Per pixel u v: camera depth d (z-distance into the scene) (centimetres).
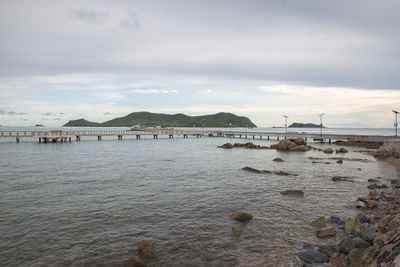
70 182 2633
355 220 1492
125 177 2886
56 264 1156
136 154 5169
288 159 4481
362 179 2820
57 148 6312
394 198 1967
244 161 4212
